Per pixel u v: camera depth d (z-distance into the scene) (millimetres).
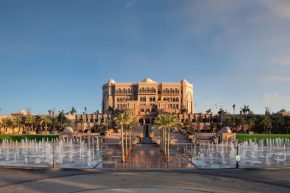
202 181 31531
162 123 61188
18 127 161625
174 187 28453
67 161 50344
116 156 58469
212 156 59188
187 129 157375
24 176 34719
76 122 173750
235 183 30500
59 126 165000
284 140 105750
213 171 38375
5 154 62500
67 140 98562
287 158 55094
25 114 189625
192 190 27109
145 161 50688
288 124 149375
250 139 106688
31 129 164250
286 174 35844
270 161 50531
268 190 27344
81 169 39688
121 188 28000
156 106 198250
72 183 30531
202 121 186125
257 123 152750
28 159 53188
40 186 29125
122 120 58344
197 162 49188
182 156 59000
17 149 74938
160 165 45469
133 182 31000
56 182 31094
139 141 100562
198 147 82562
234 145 83750
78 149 75562
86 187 28562
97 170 39344
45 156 57719
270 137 109875
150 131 128125
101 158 54969
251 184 29969
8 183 30625
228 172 37594
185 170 39375
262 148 77875
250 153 64062
